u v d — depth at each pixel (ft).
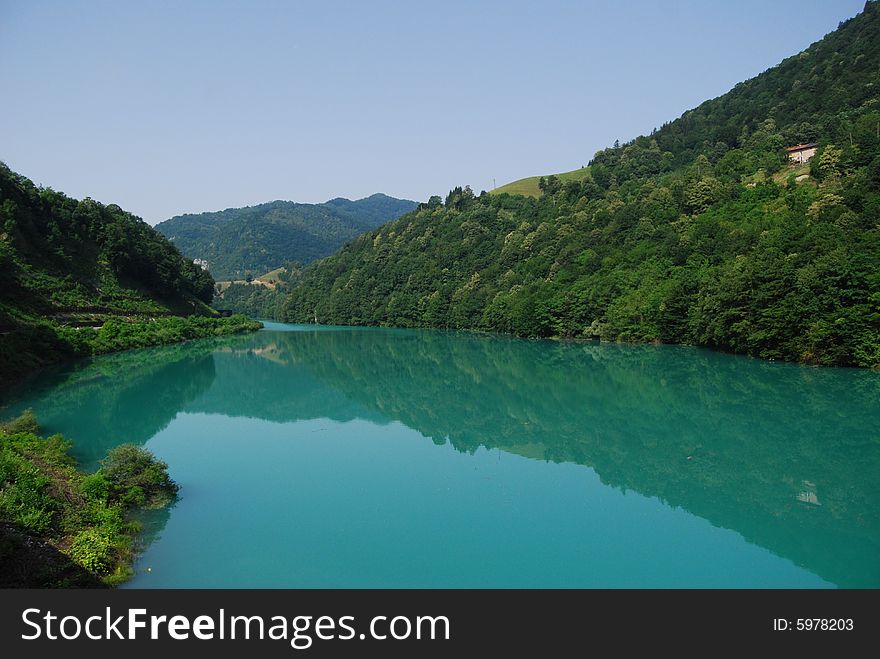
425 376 204.13
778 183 319.06
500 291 412.36
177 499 81.35
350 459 102.53
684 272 269.23
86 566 56.34
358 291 560.20
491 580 59.06
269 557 63.31
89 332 255.29
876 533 70.28
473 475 93.50
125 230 372.99
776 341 196.85
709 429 120.16
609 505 79.97
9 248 266.77
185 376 201.16
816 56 532.32
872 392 146.51
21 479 67.92
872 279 171.63
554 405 148.66
